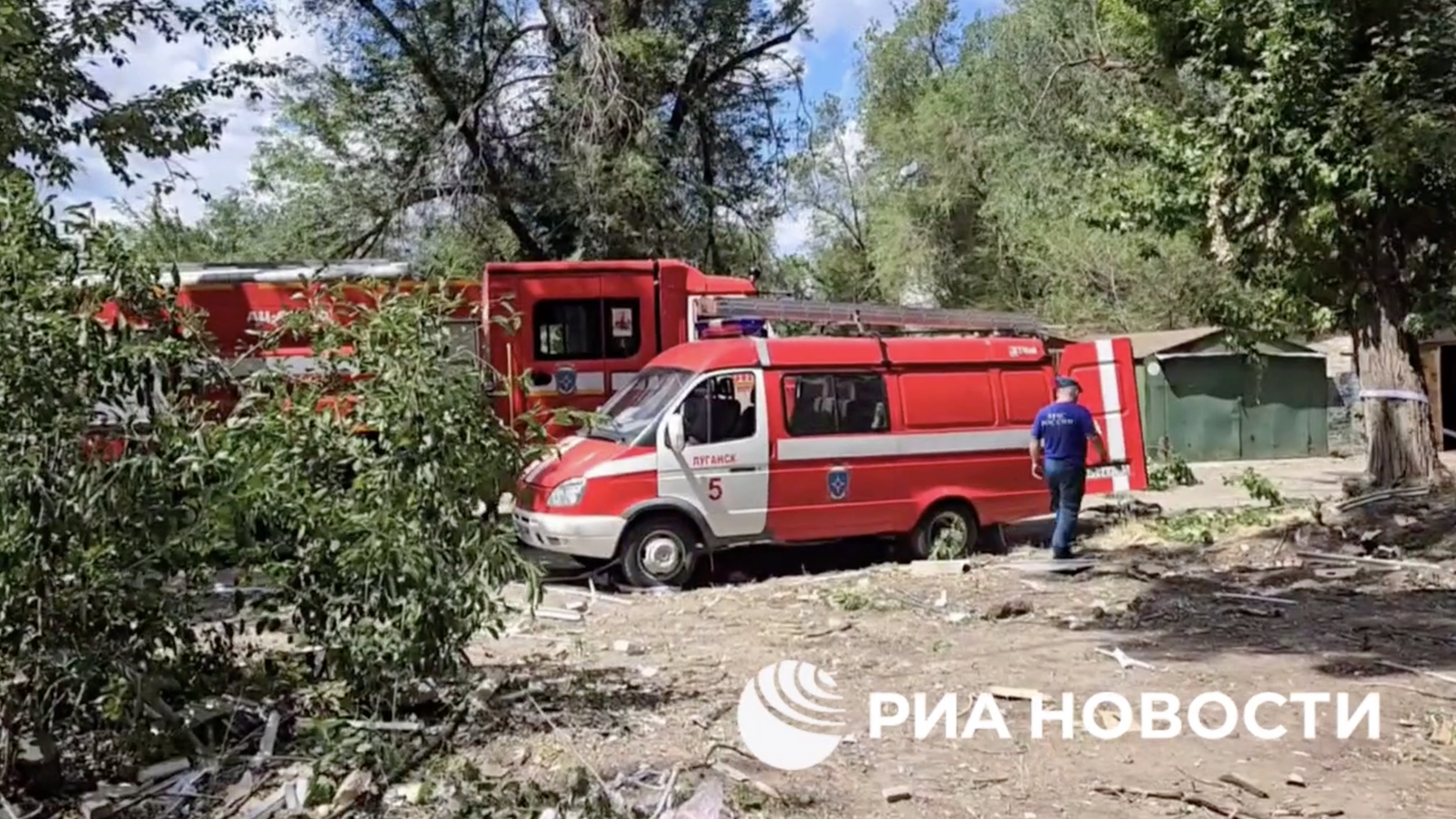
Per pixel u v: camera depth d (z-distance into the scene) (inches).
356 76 1106.1
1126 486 589.9
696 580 492.7
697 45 1152.8
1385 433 567.2
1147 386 993.5
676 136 1154.0
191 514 214.5
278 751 235.1
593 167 1034.7
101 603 207.3
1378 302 565.3
